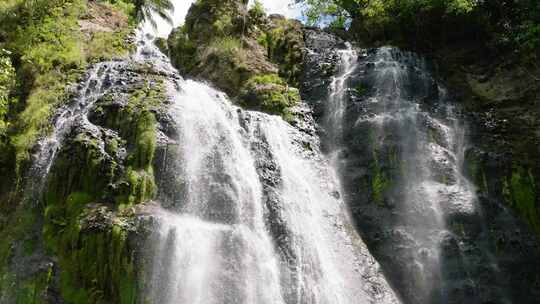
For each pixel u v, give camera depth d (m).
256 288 8.01
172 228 7.80
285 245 9.01
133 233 7.59
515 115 13.03
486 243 10.38
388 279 9.78
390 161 11.34
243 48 15.30
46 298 7.57
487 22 14.91
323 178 11.38
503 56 14.39
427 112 12.82
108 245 7.56
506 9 15.23
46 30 13.38
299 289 8.47
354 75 13.52
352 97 12.88
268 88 13.58
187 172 9.16
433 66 14.82
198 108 10.69
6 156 9.99
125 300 7.21
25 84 11.77
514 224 10.90
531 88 13.35
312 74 14.43
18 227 8.74
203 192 9.03
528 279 10.16
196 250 7.85
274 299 8.10
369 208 10.87
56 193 8.63
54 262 7.88
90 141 8.89
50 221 8.30
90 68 12.20
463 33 15.09
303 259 8.99
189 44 16.48
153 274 7.37
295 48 15.26
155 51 14.51
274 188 9.97
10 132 10.46
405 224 10.45
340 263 9.42
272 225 9.25
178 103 10.41
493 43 14.63
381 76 13.23
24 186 9.47
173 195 8.76
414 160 11.43
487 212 10.87
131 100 10.10
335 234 10.03
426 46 15.49
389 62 13.55
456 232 10.38
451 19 14.98
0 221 9.16
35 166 9.69
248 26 15.98
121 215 7.91
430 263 9.92
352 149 11.95
